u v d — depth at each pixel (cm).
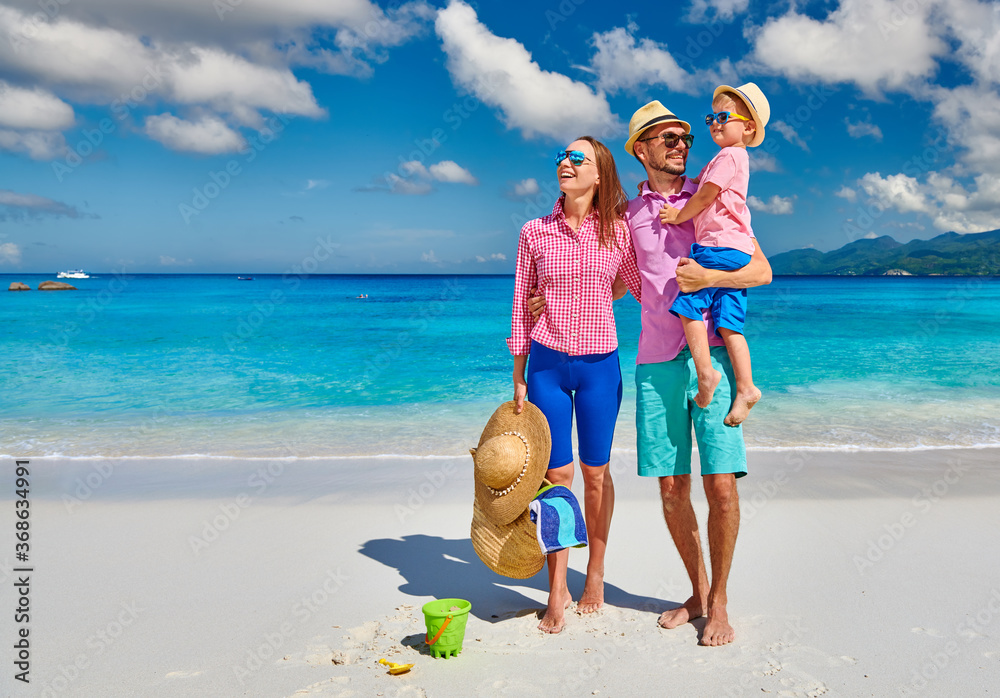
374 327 2611
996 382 1188
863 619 338
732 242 316
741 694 267
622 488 584
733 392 320
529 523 327
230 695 269
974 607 351
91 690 273
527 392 362
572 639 321
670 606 363
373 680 280
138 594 378
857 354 1616
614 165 350
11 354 1733
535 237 356
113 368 1477
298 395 1138
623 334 2291
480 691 270
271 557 438
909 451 716
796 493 567
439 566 426
